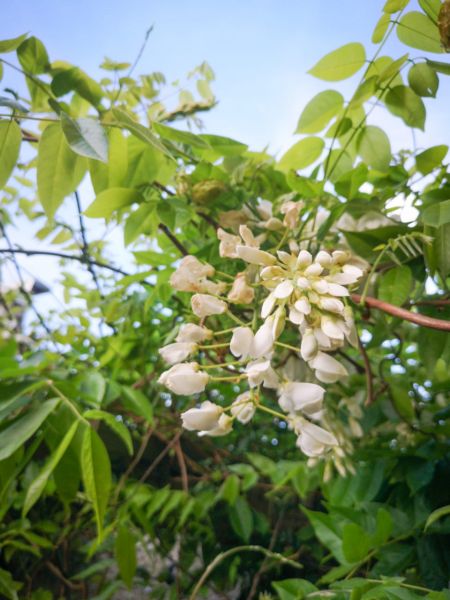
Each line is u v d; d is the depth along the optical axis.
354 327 0.19
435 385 0.32
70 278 0.44
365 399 0.33
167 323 0.41
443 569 0.26
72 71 0.28
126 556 0.32
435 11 0.24
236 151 0.32
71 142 0.22
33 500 0.22
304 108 0.29
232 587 0.46
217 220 0.31
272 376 0.20
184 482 0.41
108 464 0.23
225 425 0.20
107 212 0.28
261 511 0.45
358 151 0.31
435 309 0.27
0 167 0.25
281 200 0.31
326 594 0.21
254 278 0.22
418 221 0.25
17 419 0.24
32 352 0.34
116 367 0.42
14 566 0.43
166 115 0.38
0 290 0.50
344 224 0.27
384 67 0.27
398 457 0.31
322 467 0.36
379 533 0.24
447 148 0.28
